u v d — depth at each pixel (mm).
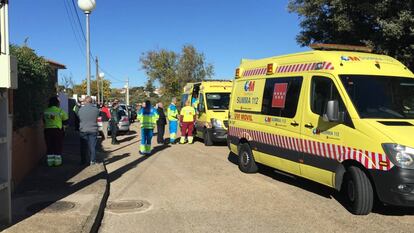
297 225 6348
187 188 8953
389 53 12203
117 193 8531
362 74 7477
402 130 6410
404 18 11039
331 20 12922
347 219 6621
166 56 57594
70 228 5664
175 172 10891
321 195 8242
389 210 7102
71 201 7133
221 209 7277
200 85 18672
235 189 8812
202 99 17750
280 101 8938
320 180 7625
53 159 10820
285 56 9219
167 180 9836
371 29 12750
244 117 10547
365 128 6621
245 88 10695
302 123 8055
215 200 7906
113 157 13812
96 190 7965
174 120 18000
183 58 54344
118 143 18234
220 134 16406
